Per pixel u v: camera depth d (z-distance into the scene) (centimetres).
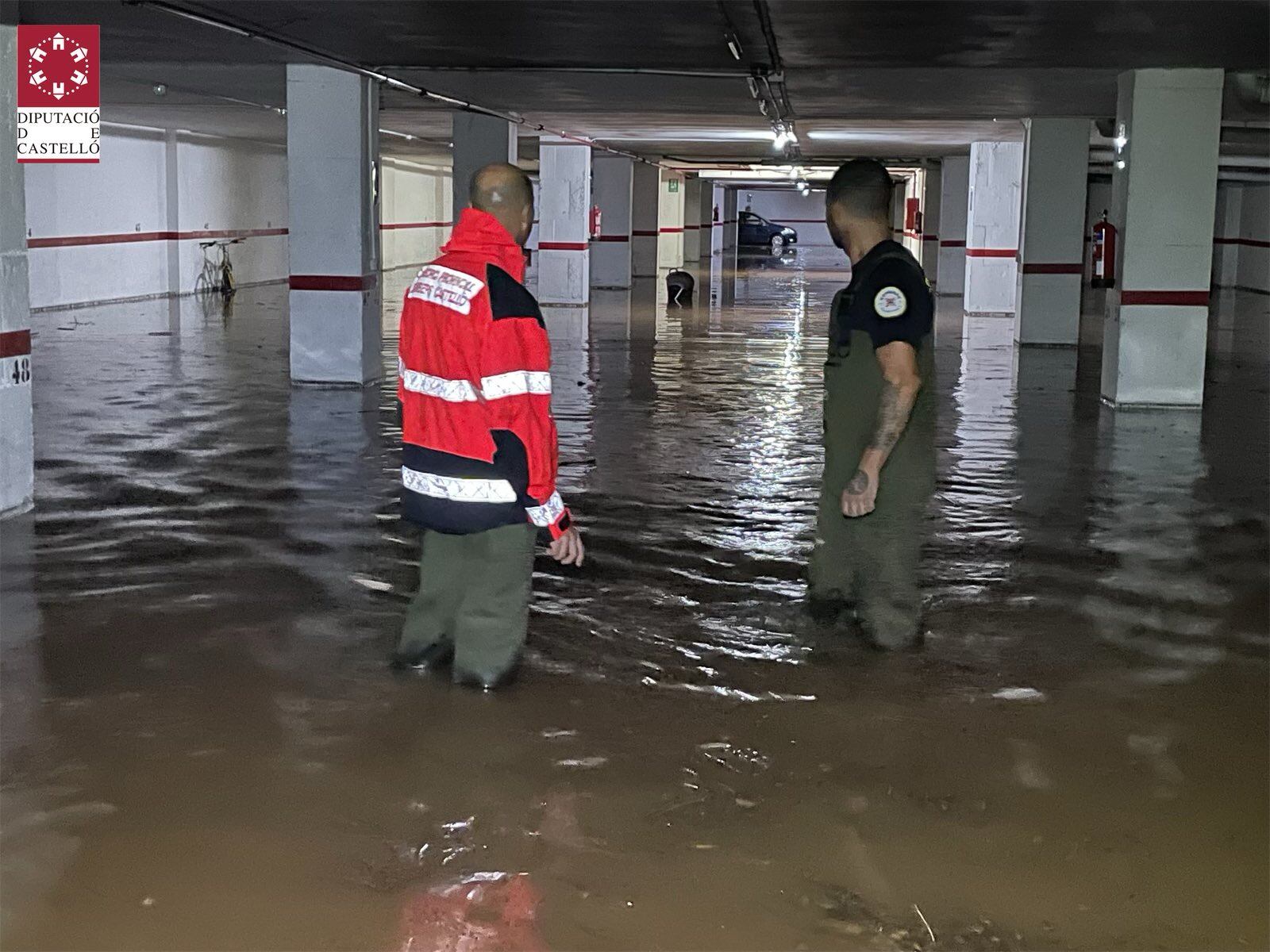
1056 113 1623
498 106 1591
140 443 943
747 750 425
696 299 2523
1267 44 971
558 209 2333
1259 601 595
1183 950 312
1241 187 3078
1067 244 1719
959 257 2806
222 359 1462
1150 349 1166
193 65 1239
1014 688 484
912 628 511
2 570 615
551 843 360
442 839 361
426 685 475
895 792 396
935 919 325
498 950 308
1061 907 331
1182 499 803
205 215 2594
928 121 1789
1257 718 457
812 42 989
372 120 1261
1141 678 496
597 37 980
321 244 1241
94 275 2188
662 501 783
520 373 406
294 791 389
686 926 320
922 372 471
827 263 4341
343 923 318
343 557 649
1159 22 868
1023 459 930
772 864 351
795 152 2516
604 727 441
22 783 392
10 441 716
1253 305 2509
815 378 1363
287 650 511
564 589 604
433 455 428
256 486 805
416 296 421
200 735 429
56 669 487
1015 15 844
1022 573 637
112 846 355
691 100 1476
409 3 838
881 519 495
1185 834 371
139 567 624
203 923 318
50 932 312
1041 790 398
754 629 548
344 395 1202
